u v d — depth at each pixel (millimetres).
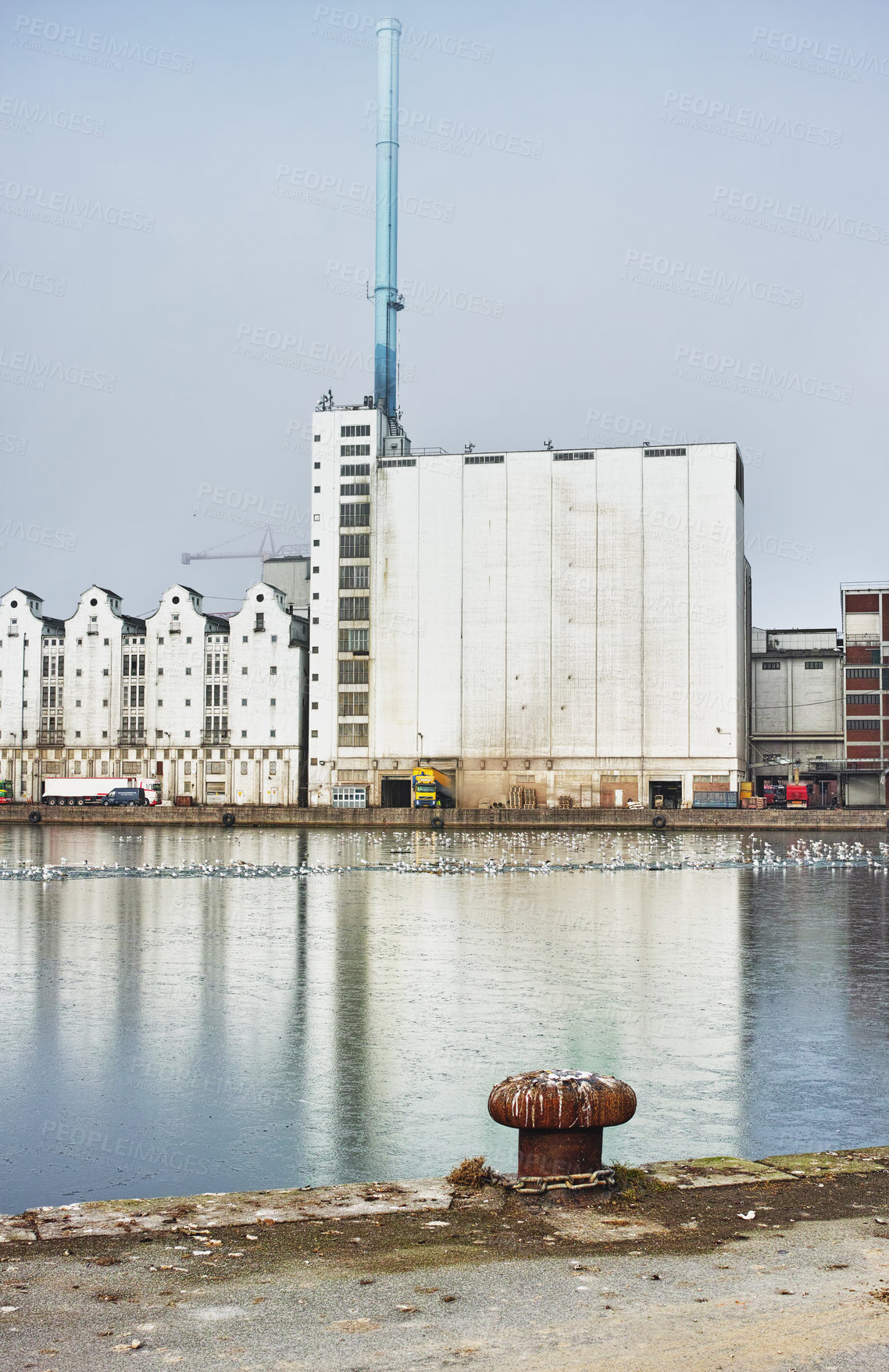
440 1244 11039
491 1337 8977
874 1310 9422
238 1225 11680
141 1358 8656
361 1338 8977
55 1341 8953
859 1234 11258
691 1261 10531
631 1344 8836
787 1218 11789
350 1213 12023
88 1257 10758
